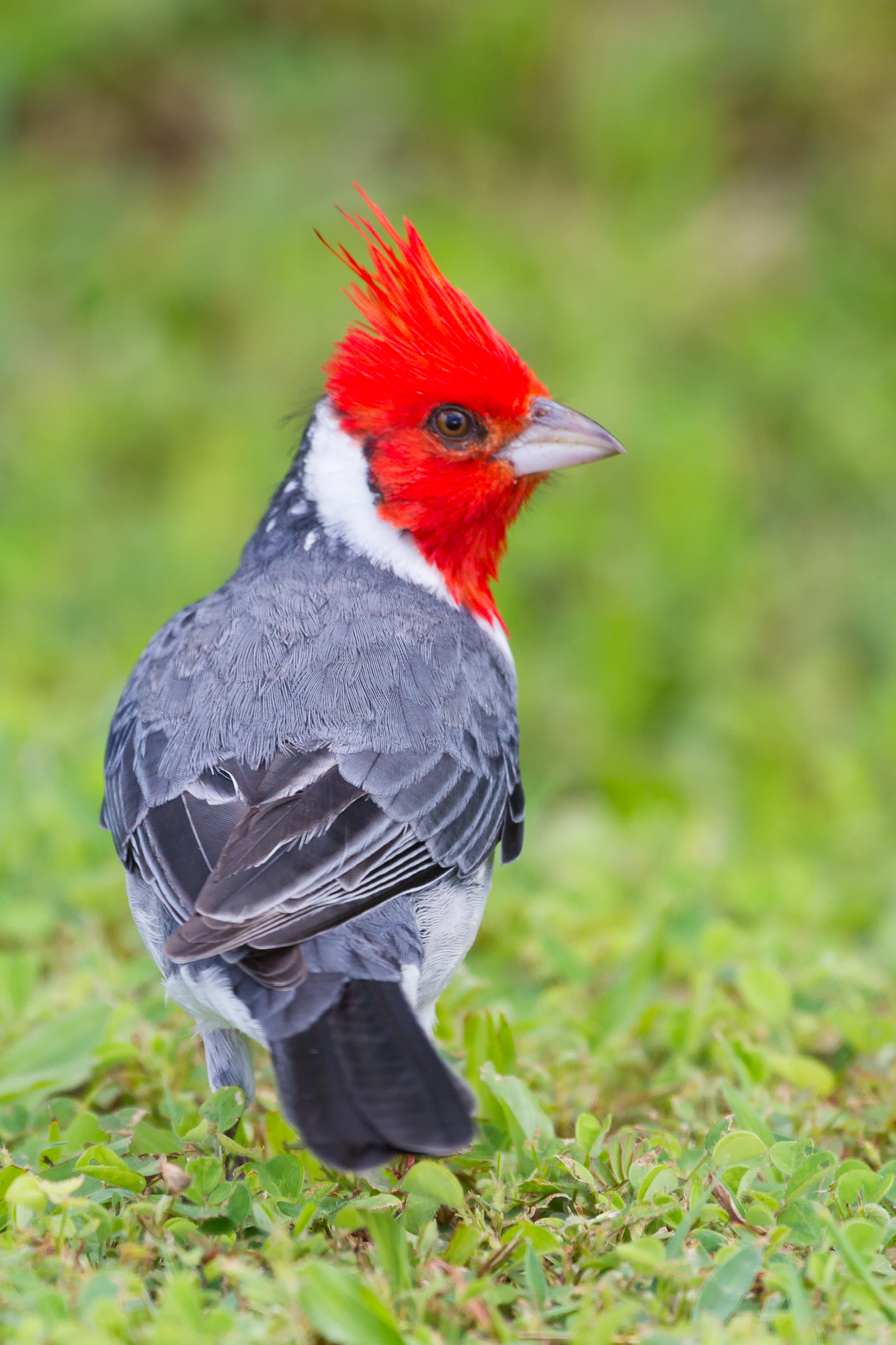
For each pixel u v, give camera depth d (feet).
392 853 23.20
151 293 66.28
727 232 70.33
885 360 65.62
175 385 62.34
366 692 24.73
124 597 54.29
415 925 23.36
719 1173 22.48
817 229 70.33
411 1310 19.47
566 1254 20.76
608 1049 28.96
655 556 57.62
